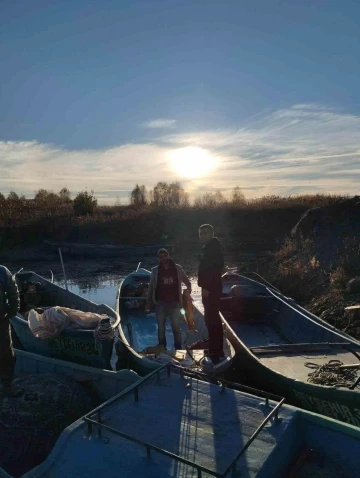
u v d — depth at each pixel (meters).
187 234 28.22
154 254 25.00
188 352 6.82
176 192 35.81
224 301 10.49
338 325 10.59
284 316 10.06
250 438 3.60
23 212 32.34
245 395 4.54
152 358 6.62
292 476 3.56
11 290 5.57
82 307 10.50
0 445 4.88
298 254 16.44
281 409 4.18
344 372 6.43
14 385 5.91
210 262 6.04
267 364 7.19
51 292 11.82
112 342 7.27
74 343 7.61
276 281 14.95
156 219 29.16
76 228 27.92
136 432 3.91
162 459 3.55
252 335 9.65
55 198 40.19
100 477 3.46
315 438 3.95
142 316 10.62
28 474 3.61
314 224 17.55
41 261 23.62
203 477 3.32
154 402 4.44
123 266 21.83
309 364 7.17
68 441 3.82
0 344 5.50
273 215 28.97
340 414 5.57
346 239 14.97
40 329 7.58
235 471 3.38
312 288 13.63
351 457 3.69
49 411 5.40
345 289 12.15
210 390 4.69
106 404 4.29
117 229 28.20
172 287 7.31
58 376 6.21
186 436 3.84
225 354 6.68
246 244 25.91
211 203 31.92
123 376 5.93
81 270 20.86
